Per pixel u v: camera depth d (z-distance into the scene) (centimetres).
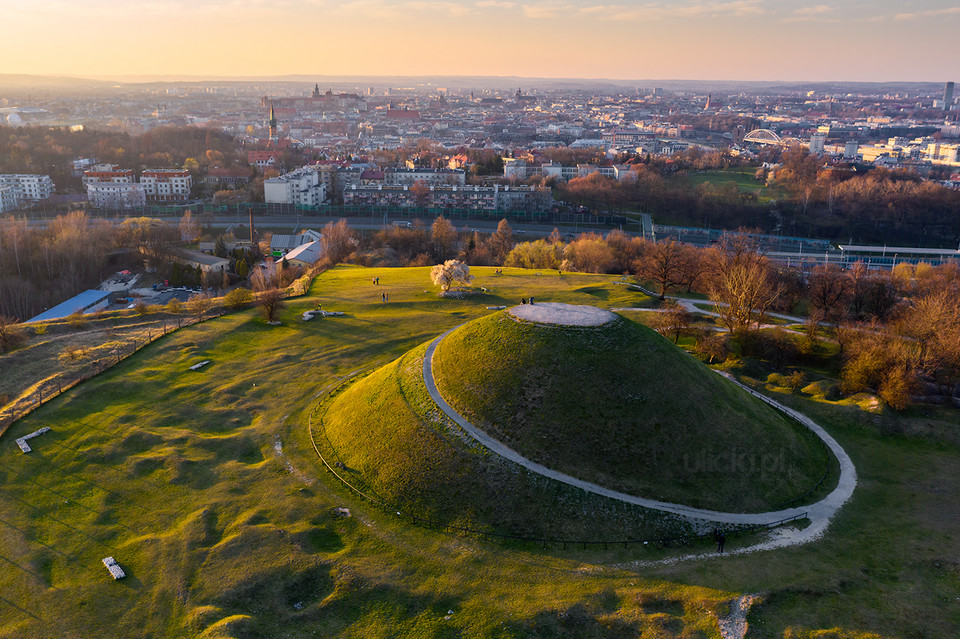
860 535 6744
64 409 9088
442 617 5578
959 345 10206
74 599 5816
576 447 7362
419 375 8919
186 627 5506
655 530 6638
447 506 6962
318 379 10444
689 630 5375
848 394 10175
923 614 5538
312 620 5581
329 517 6912
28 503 7156
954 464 8288
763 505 7106
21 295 19125
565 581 5991
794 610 5591
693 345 12488
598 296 15738
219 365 10925
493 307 14462
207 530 6662
